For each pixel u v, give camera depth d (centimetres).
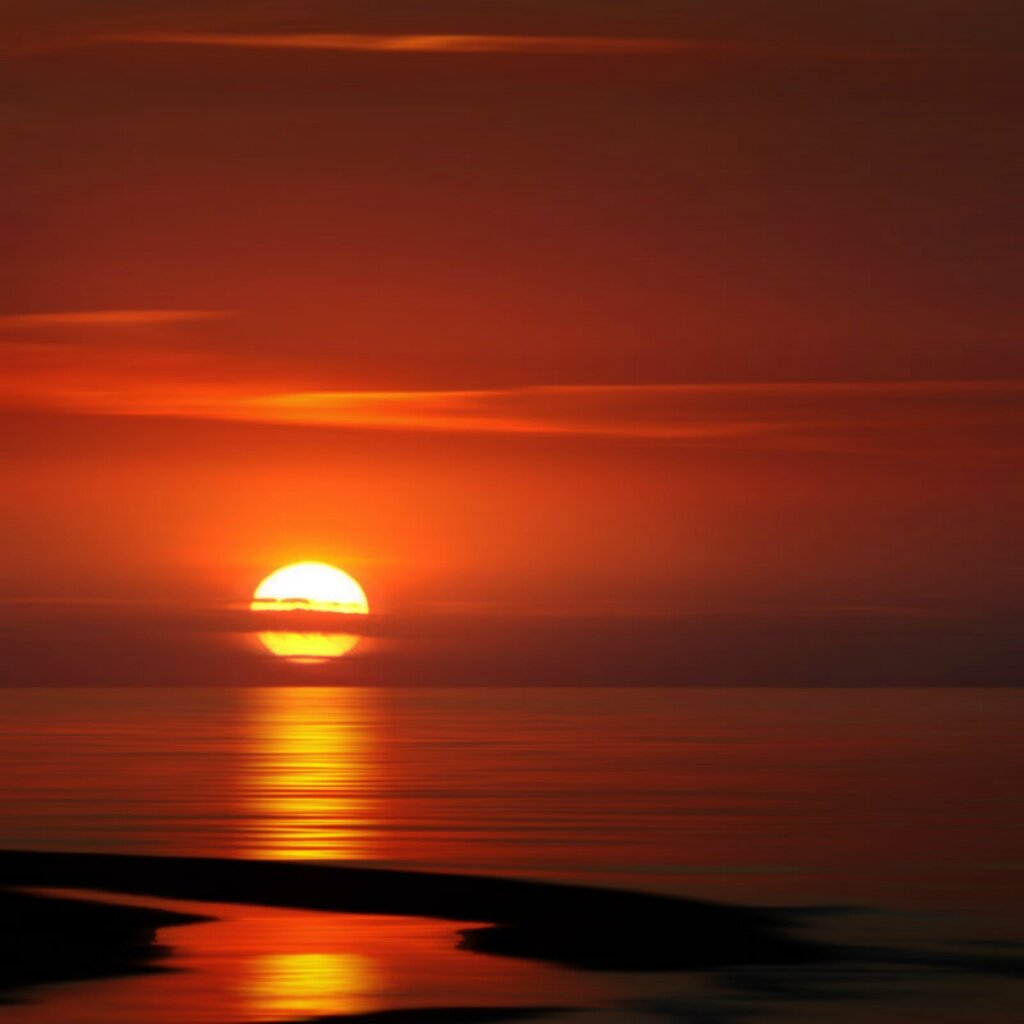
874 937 11069
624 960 10412
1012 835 16812
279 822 17675
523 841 15975
